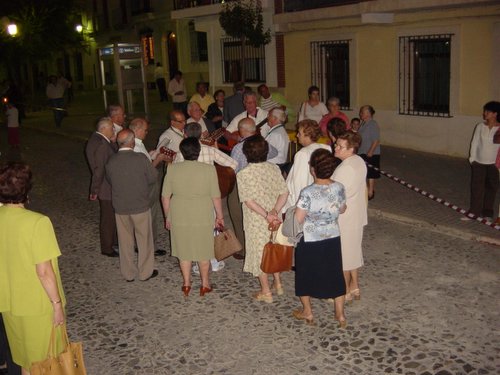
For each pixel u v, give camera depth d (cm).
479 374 470
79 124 2255
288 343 534
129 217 672
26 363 412
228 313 600
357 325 560
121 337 561
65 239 867
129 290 671
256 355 516
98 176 738
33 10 2927
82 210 1030
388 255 735
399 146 1467
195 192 609
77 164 1467
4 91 2688
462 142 1312
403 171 1200
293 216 525
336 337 540
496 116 800
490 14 1214
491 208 841
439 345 516
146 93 2114
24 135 2094
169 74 3095
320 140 785
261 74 1894
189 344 541
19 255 391
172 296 648
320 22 1614
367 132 930
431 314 574
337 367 490
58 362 381
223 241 634
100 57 2188
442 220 851
